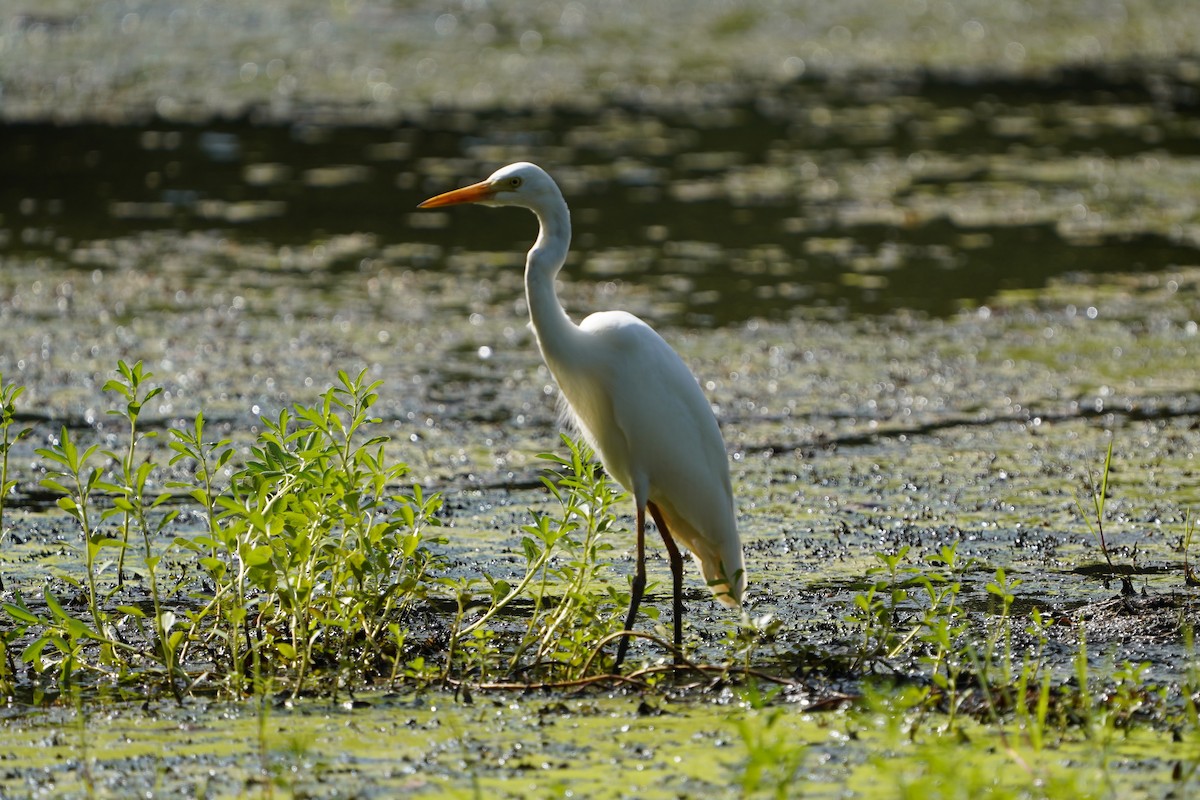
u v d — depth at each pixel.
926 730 6.80
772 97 31.34
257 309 17.08
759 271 19.12
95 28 34.88
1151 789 6.09
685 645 8.24
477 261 19.81
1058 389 14.13
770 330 16.41
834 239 20.88
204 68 31.91
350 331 16.23
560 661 7.71
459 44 35.03
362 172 24.52
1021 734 6.72
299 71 31.97
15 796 6.13
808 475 11.59
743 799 6.00
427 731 6.86
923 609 8.67
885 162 25.84
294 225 21.39
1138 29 40.12
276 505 7.66
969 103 31.28
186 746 6.67
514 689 7.43
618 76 32.69
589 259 19.66
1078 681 7.37
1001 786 5.97
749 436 12.73
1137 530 10.10
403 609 8.59
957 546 9.84
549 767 6.42
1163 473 11.41
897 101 31.28
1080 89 32.91
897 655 7.86
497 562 9.55
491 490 11.19
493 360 15.22
